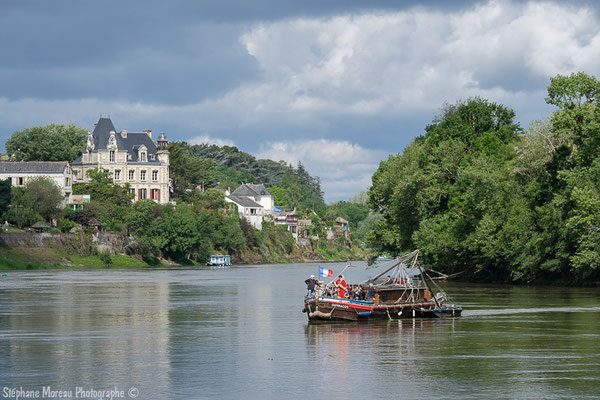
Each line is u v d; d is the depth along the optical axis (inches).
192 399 1418.6
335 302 2480.3
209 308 3004.4
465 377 1584.6
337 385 1520.7
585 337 2108.8
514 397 1416.1
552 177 4104.3
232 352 1894.7
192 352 1898.4
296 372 1643.7
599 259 3639.3
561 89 4057.6
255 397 1430.9
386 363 1737.2
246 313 2800.2
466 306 2984.7
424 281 2699.3
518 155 4411.9
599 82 4020.7
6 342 2066.9
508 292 3735.2
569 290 3846.0
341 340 2076.8
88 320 2573.8
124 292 3892.7
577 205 3742.6
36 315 2726.4
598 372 1628.9
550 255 4089.6
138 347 1977.1
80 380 1573.6
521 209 4207.7
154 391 1477.6
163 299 3452.3
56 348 1962.4
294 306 3090.6
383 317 2539.4
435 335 2155.5
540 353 1854.1
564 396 1422.2
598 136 3850.9
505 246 4242.1
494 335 2155.5
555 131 4018.2
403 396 1430.9
